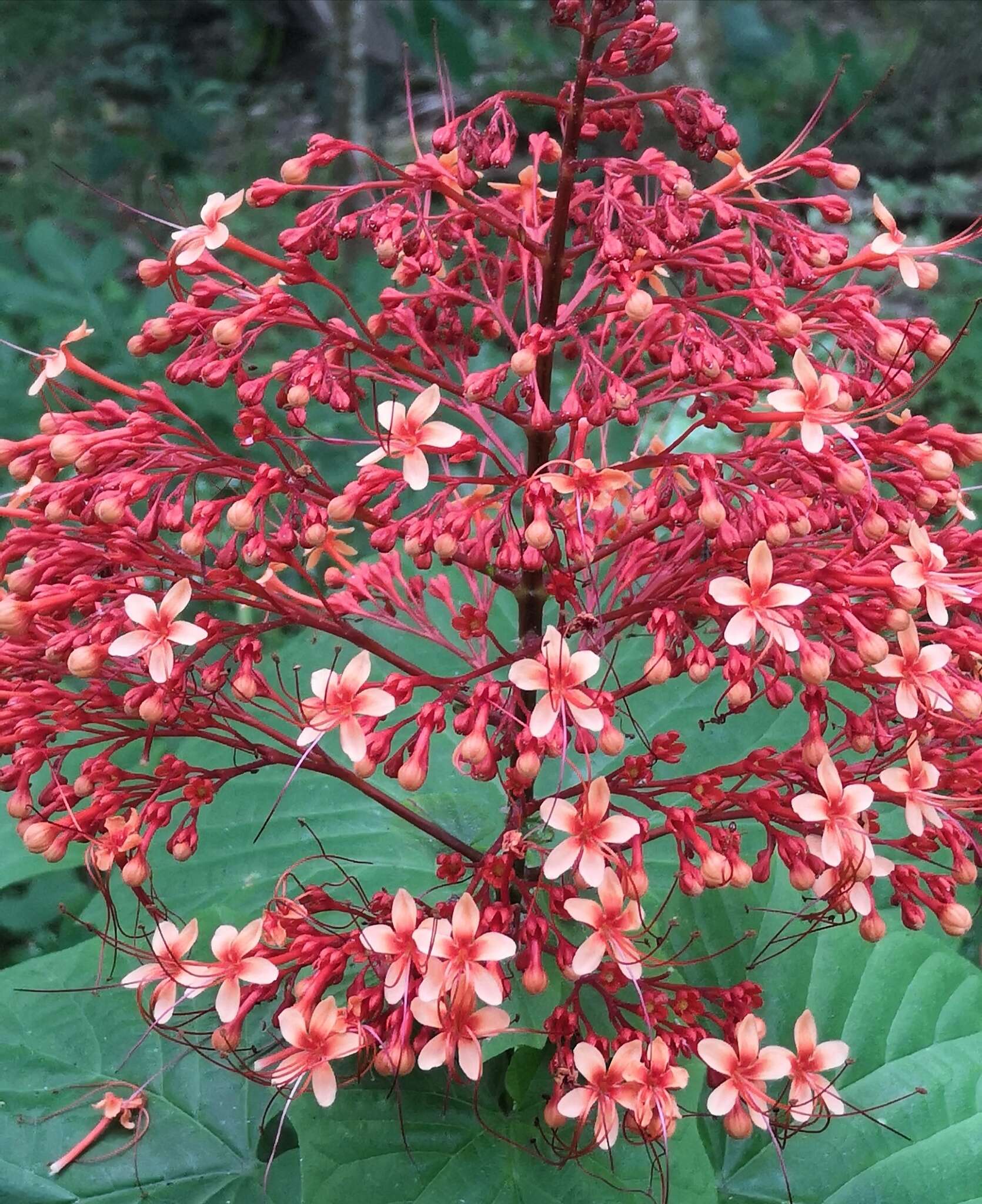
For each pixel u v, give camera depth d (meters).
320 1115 0.24
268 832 0.34
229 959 0.23
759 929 0.31
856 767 0.25
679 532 0.27
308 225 0.24
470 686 0.28
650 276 0.27
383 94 1.09
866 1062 0.30
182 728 0.25
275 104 1.22
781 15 1.19
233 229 0.87
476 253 0.27
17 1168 0.28
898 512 0.23
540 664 0.22
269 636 0.47
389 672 0.38
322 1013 0.23
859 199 0.96
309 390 0.23
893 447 0.24
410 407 0.24
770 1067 0.23
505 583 0.27
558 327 0.24
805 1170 0.29
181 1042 0.26
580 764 0.35
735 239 0.24
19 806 0.24
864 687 0.24
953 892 0.24
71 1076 0.29
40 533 0.24
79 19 1.17
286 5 1.31
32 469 0.24
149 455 0.24
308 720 0.23
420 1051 0.23
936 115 1.08
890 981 0.30
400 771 0.23
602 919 0.22
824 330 0.26
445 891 0.31
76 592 0.23
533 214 0.27
